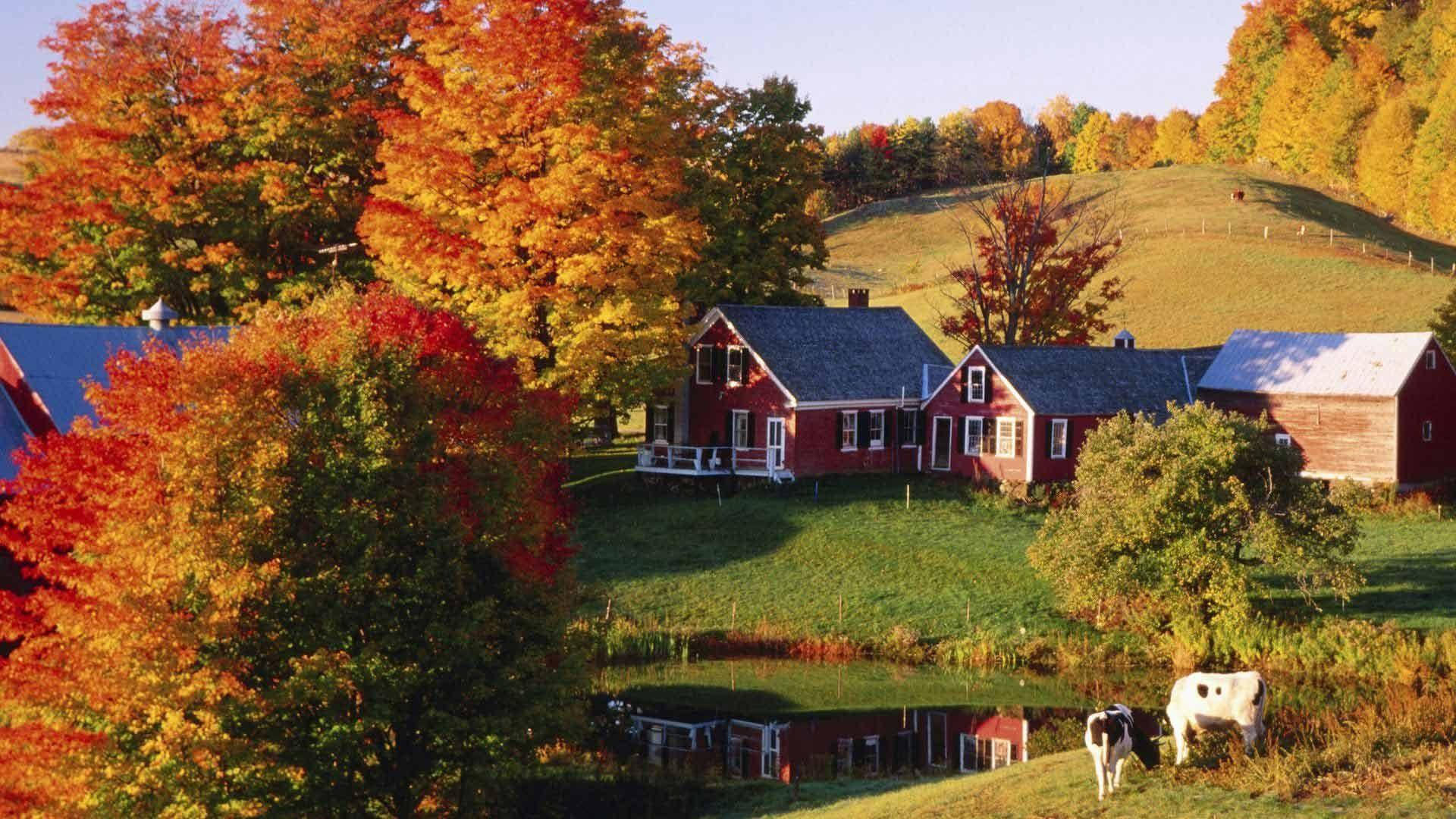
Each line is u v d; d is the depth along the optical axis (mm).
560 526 29000
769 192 71188
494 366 28062
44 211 56812
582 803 28766
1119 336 72500
